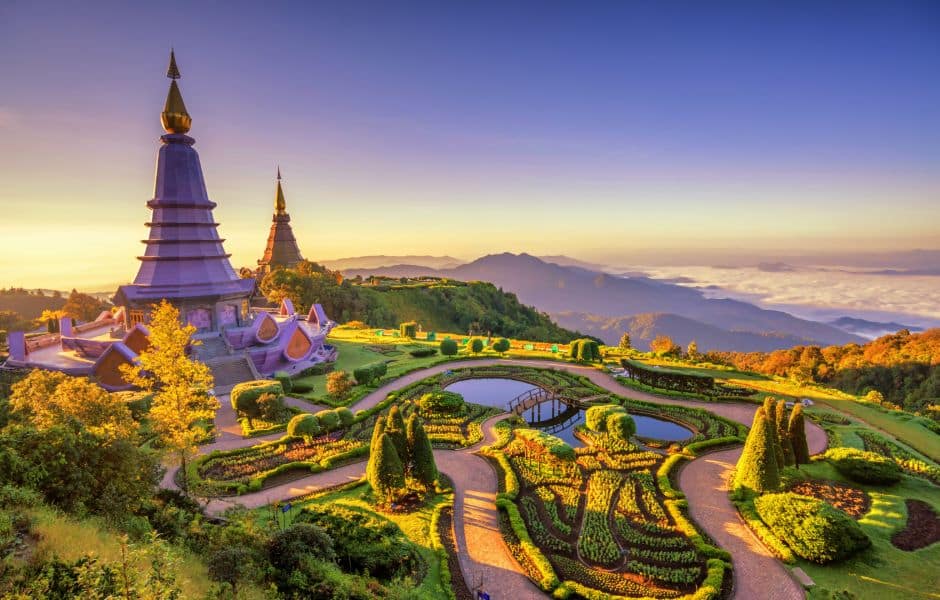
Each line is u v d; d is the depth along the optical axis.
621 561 27.22
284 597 19.91
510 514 30.89
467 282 195.88
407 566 25.39
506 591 24.80
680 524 30.16
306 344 67.62
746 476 33.34
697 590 24.34
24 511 17.23
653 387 58.00
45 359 58.16
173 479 35.81
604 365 68.00
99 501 20.66
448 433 45.25
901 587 24.56
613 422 42.69
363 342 85.19
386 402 51.78
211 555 20.95
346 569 24.48
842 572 25.75
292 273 114.38
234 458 39.44
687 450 40.66
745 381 60.88
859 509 31.12
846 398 53.91
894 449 40.41
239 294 66.56
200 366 32.34
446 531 29.77
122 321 67.38
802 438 36.62
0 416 33.56
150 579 13.91
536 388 59.59
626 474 37.03
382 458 31.61
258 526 25.03
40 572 14.30
